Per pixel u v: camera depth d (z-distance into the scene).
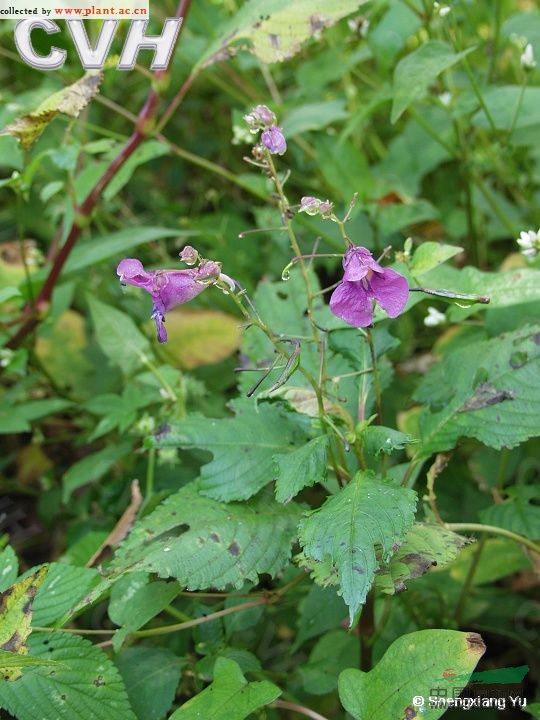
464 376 0.33
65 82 0.52
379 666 0.26
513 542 0.39
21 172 0.46
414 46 0.58
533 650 0.41
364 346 0.34
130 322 0.45
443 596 0.40
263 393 0.29
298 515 0.31
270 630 0.43
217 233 0.57
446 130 0.53
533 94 0.45
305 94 0.57
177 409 0.43
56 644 0.29
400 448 0.28
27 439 0.59
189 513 0.30
